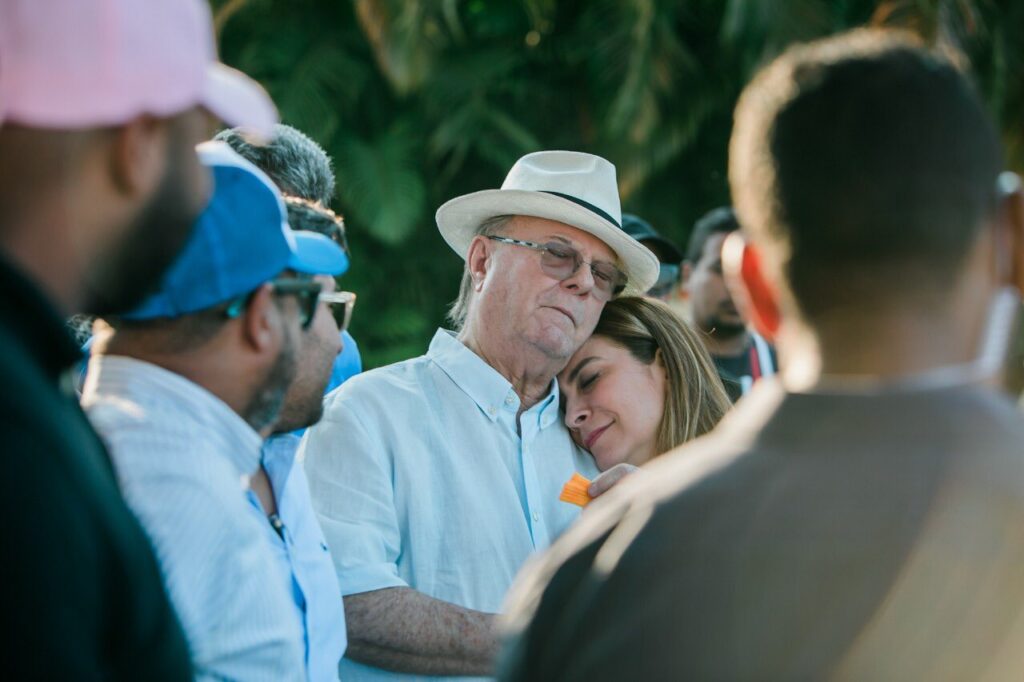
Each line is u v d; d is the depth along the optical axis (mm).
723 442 1041
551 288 2436
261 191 1492
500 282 2465
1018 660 870
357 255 12047
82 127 1071
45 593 943
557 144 12539
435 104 11828
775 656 913
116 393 1445
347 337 2908
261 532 1503
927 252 947
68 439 1009
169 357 1488
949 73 984
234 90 1253
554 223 2453
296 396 1790
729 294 4039
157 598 1121
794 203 978
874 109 956
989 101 10516
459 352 2484
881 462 933
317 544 1888
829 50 1031
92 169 1093
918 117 951
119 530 1058
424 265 12430
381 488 2297
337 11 12125
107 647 1062
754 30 11281
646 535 999
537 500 2449
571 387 2561
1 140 1051
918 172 943
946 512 903
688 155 12773
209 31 1232
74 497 984
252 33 12039
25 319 1019
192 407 1461
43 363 1038
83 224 1099
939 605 886
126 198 1123
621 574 993
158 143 1140
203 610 1368
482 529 2357
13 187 1062
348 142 11625
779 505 949
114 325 1514
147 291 1200
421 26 10852
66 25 1038
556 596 1060
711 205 12820
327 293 1837
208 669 1373
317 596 1822
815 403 976
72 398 1133
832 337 983
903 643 887
